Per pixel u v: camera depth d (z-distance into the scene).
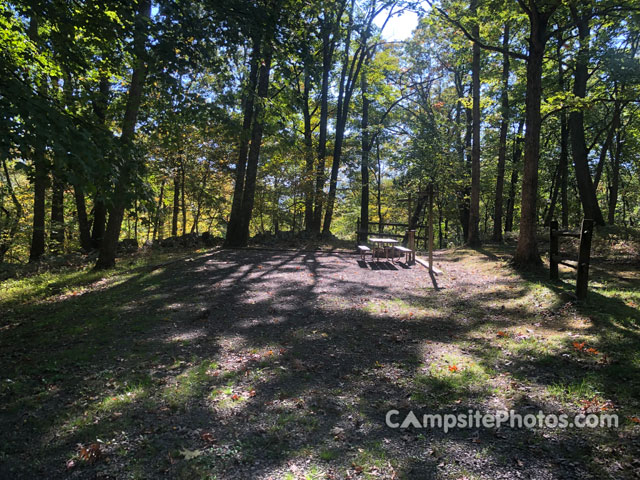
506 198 26.83
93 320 6.46
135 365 4.55
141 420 3.39
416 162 21.00
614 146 23.95
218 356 4.80
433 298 7.80
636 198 33.69
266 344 5.21
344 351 4.99
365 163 22.66
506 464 2.80
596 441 3.02
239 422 3.36
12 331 6.21
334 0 13.17
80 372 4.41
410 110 26.20
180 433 3.19
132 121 10.08
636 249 10.81
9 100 4.53
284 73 8.33
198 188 17.25
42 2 6.00
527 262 9.45
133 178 6.04
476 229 15.26
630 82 12.18
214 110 8.31
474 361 4.64
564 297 6.83
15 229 16.78
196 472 2.72
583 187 14.74
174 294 8.05
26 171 5.05
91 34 6.93
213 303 7.33
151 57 6.59
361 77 22.83
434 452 2.95
